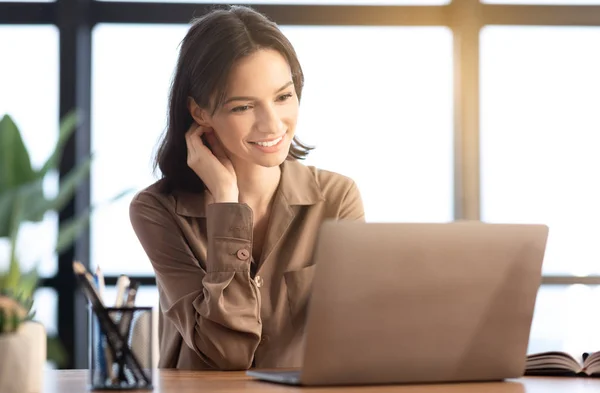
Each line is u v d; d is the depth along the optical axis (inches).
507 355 55.6
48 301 181.2
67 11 183.6
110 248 182.5
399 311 51.8
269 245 81.3
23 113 183.0
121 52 186.2
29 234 96.5
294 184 83.7
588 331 183.2
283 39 77.8
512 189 189.6
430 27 189.9
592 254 187.2
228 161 81.0
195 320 72.9
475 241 52.9
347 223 49.8
